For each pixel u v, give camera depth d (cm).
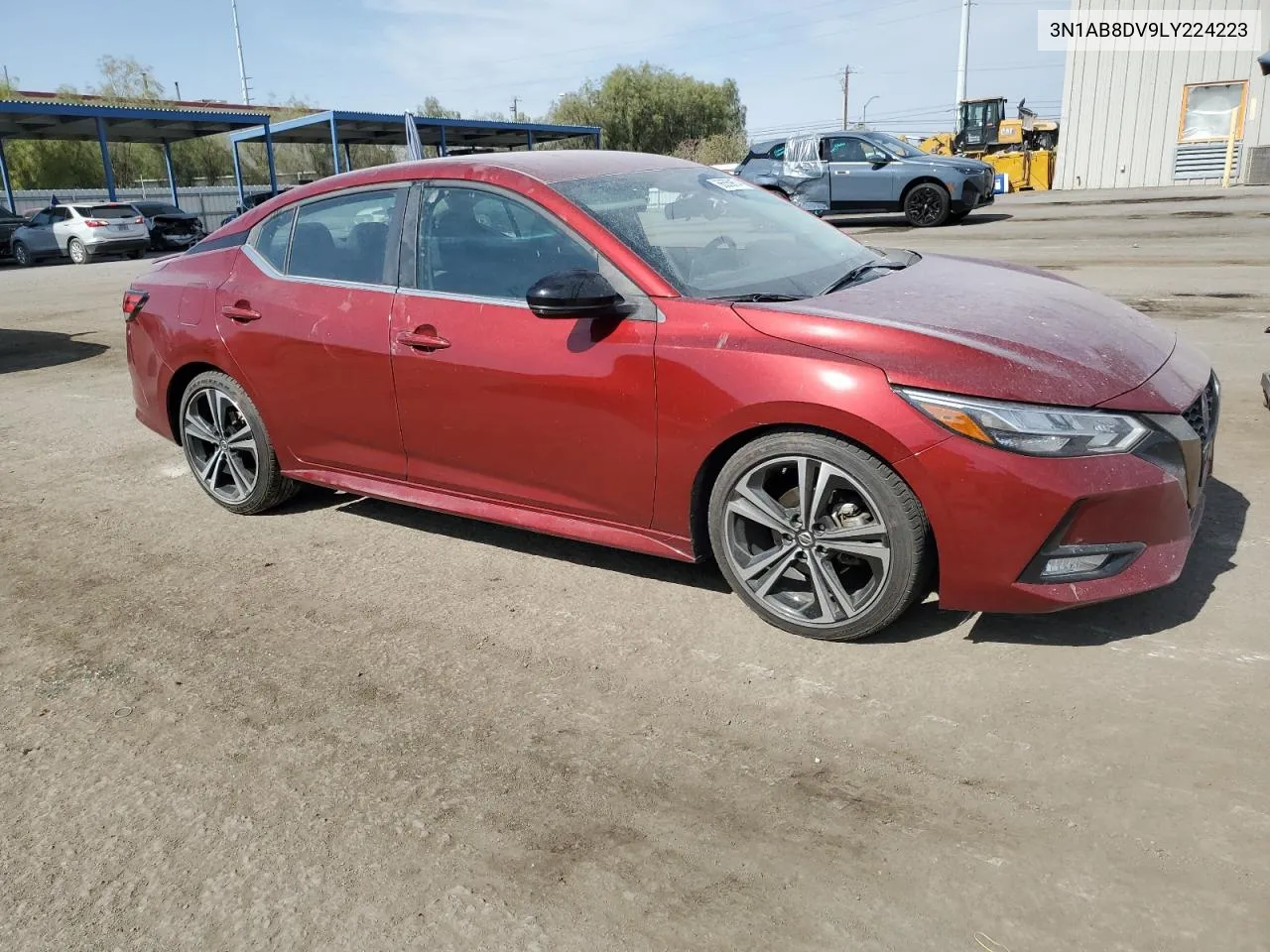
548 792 246
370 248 383
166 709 297
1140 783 231
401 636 333
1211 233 1297
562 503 347
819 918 200
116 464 556
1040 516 262
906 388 270
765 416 288
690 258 331
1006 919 196
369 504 469
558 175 352
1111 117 2541
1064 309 319
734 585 320
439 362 354
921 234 1574
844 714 269
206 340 430
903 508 278
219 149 5600
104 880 227
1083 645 292
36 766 273
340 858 228
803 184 1784
